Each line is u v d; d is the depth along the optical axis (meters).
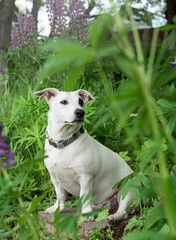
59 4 5.51
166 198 1.08
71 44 0.95
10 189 1.48
